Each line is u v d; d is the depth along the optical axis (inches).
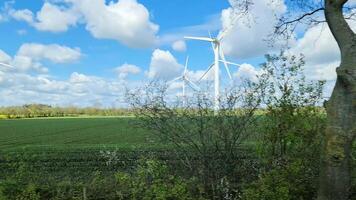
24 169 503.5
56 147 1471.5
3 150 1384.1
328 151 321.1
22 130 2551.7
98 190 472.7
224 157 444.1
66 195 476.1
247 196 382.3
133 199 425.4
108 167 826.2
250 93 433.7
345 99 316.8
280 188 370.3
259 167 439.2
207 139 442.3
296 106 414.9
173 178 417.1
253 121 431.2
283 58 540.1
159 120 447.8
